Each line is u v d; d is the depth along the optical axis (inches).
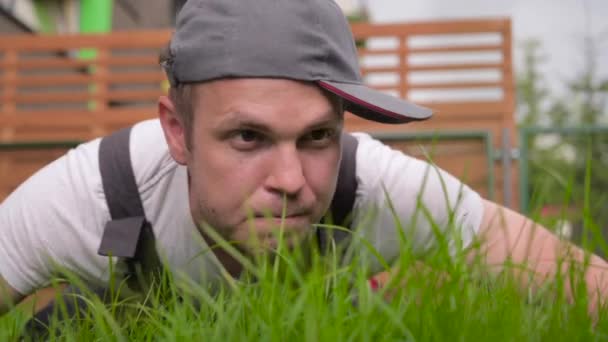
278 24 56.2
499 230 69.7
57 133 264.4
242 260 44.0
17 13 319.6
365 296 39.5
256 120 54.7
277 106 55.0
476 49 242.5
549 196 59.3
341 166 68.9
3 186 242.8
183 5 63.2
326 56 57.0
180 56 58.6
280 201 55.9
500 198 230.2
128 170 68.5
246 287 47.1
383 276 75.6
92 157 70.5
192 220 67.2
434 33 246.2
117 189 68.1
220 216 58.1
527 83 420.5
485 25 244.2
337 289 43.2
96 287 75.0
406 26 248.2
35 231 68.9
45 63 266.5
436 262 45.0
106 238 67.2
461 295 42.7
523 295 48.4
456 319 39.4
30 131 264.7
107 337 47.1
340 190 68.4
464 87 241.3
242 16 56.8
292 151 55.6
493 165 227.8
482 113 239.3
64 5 363.9
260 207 55.9
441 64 242.7
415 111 60.9
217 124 56.4
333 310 41.4
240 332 41.6
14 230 69.8
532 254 67.7
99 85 265.4
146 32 264.4
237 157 56.4
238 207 57.0
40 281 71.6
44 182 71.1
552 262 65.6
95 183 68.6
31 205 69.7
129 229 67.6
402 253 43.6
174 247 68.9
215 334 41.9
